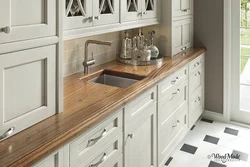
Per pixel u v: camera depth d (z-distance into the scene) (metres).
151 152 1.88
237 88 2.98
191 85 2.65
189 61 2.43
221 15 2.87
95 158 1.23
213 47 2.99
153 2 2.31
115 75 2.03
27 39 0.94
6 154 0.85
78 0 1.46
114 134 1.37
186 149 2.51
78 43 1.99
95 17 1.60
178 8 2.57
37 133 0.98
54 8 1.06
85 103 1.33
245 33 2.86
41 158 0.90
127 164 1.54
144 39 2.35
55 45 1.09
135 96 1.52
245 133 2.82
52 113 1.13
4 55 0.87
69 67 1.93
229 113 3.05
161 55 2.52
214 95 3.11
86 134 1.15
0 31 0.84
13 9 0.88
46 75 1.06
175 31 2.54
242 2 2.81
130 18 1.99
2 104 0.89
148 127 1.79
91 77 1.95
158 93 1.88
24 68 0.96
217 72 3.03
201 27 3.01
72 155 1.07
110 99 1.39
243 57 2.92
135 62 2.21
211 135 2.79
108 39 2.32
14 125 0.94
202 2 2.95
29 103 1.00
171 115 2.18
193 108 2.79
